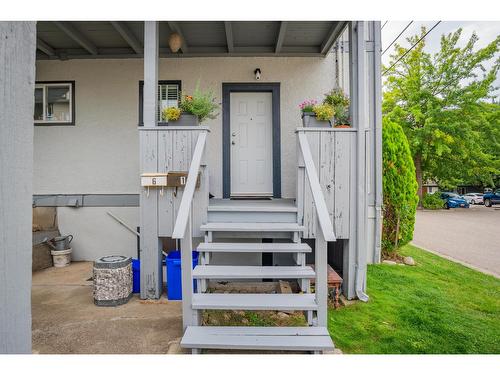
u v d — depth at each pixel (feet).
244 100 19.93
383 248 22.07
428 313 12.55
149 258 13.66
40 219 19.48
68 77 19.94
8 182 3.10
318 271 9.13
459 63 61.16
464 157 61.05
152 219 13.64
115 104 19.92
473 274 18.22
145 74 13.71
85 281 15.85
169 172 13.38
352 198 13.99
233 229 12.39
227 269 10.87
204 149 13.43
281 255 17.84
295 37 17.87
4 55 3.09
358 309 12.89
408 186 22.03
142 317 11.66
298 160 13.76
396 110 61.36
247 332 8.68
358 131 13.85
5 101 3.08
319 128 13.88
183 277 9.19
